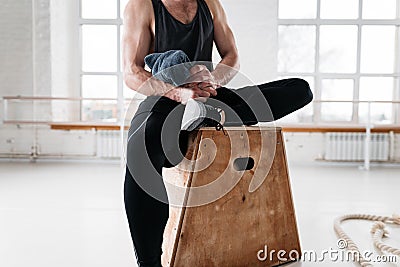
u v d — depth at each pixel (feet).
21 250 6.12
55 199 9.89
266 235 5.33
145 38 5.07
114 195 10.43
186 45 5.15
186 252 4.76
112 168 15.98
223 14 5.61
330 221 7.86
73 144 18.02
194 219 4.75
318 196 10.37
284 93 5.29
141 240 4.75
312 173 14.83
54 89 18.06
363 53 18.61
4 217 8.10
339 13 18.58
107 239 6.68
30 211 8.61
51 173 14.40
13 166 16.28
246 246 5.16
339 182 12.74
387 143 17.16
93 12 18.92
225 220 4.97
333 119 18.62
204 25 5.25
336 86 18.71
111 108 18.89
